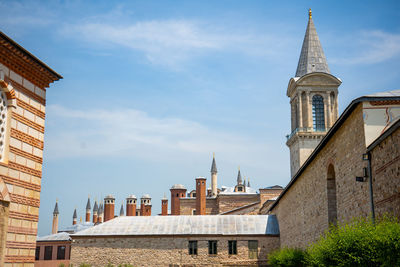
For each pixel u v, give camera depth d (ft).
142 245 188.85
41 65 75.97
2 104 68.90
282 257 120.26
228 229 194.08
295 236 155.22
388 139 71.72
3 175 67.46
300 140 271.08
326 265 63.10
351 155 89.30
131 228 195.52
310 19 297.74
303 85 277.85
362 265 56.18
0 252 66.59
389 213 71.20
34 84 76.23
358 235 59.57
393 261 51.96
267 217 206.08
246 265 185.98
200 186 332.39
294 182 155.74
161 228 195.00
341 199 97.09
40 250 290.35
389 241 52.49
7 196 68.03
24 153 72.59
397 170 68.49
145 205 427.33
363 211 82.53
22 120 72.54
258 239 190.39
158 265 186.80
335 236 63.21
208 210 342.03
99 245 189.57
